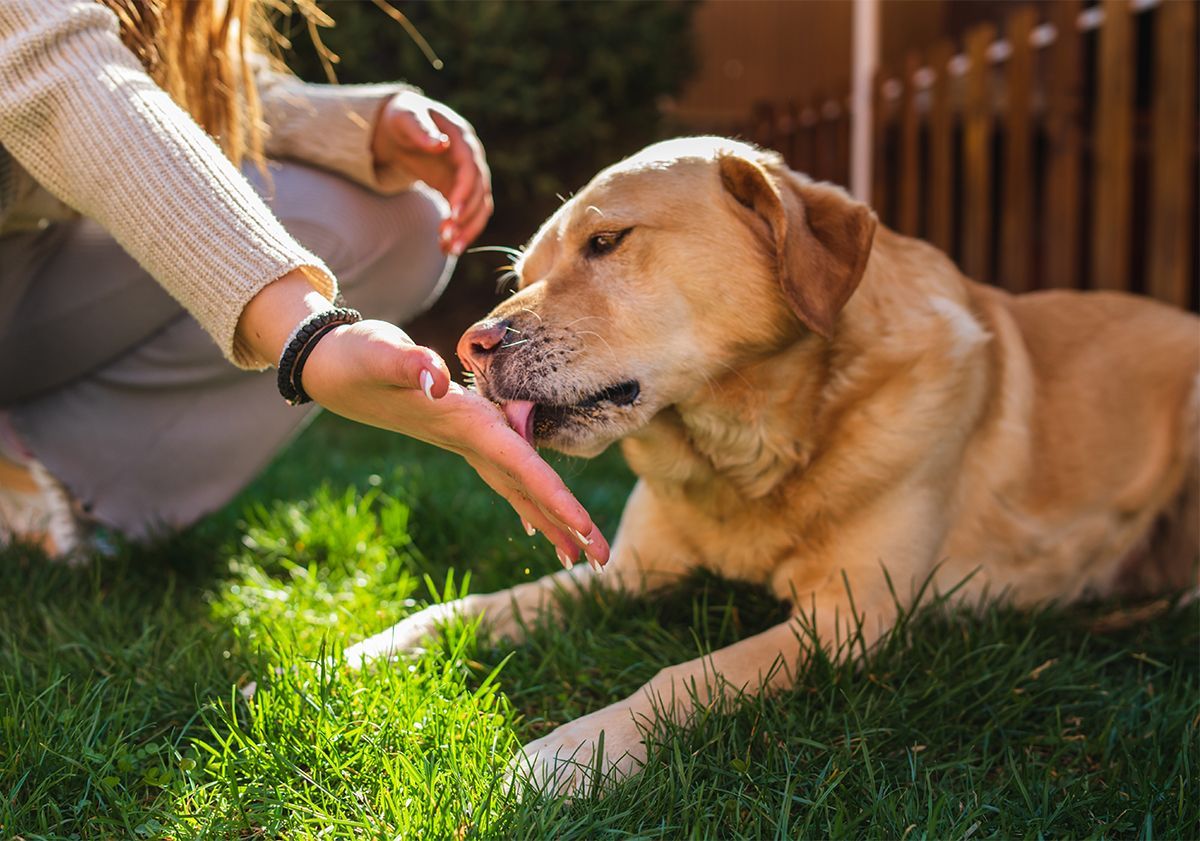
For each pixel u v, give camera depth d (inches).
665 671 89.3
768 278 100.3
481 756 77.0
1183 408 128.4
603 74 277.0
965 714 89.7
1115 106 201.6
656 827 70.3
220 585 122.6
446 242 126.9
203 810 72.3
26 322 124.7
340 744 80.3
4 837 68.1
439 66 129.6
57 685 84.3
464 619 102.7
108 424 131.0
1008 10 358.0
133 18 95.0
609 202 99.3
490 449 67.4
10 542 124.3
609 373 96.3
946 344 109.7
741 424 104.7
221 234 74.2
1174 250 191.6
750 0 417.7
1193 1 186.5
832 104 322.0
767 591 113.7
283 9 114.7
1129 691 94.6
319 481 170.1
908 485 106.3
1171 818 72.1
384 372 66.5
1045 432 123.4
